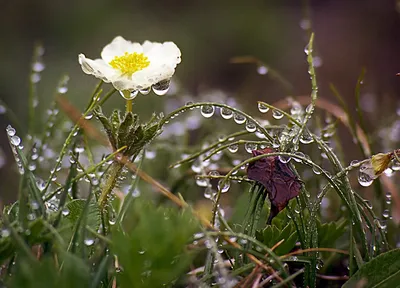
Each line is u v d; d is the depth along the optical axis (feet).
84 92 2.37
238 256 1.07
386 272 1.04
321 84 2.77
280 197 1.06
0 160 1.62
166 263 0.98
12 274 1.01
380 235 1.10
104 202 1.07
